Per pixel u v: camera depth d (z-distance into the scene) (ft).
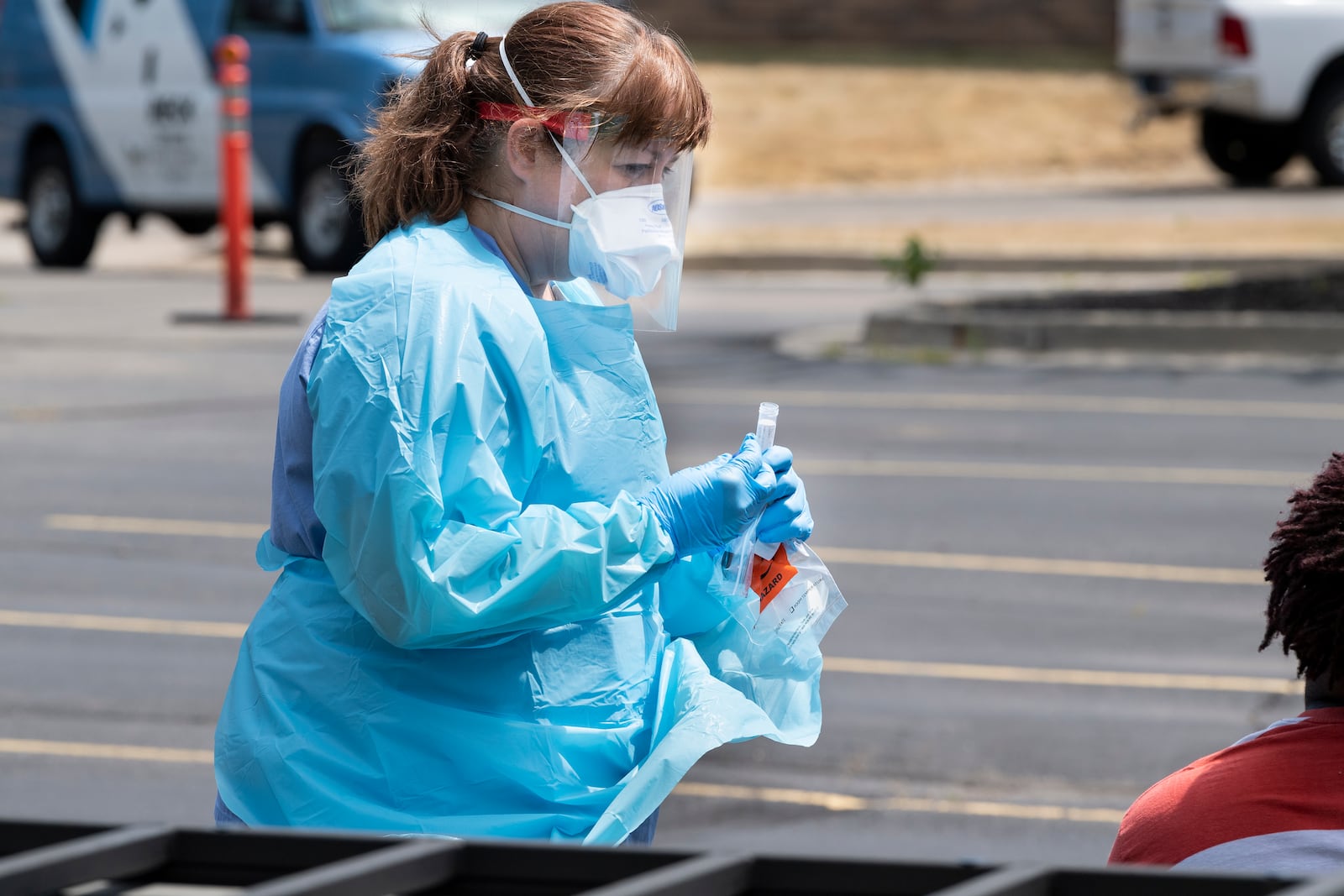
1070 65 295.89
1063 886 12.50
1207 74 195.83
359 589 19.84
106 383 114.21
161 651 60.75
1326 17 194.18
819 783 48.98
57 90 177.17
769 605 23.50
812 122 265.95
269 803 20.90
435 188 21.49
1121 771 49.52
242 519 79.87
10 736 52.24
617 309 21.31
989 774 49.37
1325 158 200.75
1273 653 60.23
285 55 162.40
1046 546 75.00
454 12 119.96
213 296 157.69
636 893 12.18
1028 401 107.65
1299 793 20.56
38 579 69.56
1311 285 137.49
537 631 21.16
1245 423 100.32
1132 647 61.11
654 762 20.79
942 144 257.34
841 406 105.81
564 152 21.15
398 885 13.05
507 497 20.01
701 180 242.58
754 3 308.19
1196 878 12.16
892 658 59.88
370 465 19.43
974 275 168.55
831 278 169.78
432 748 20.67
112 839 13.43
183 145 167.94
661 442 22.13
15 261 196.75
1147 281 159.22
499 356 20.24
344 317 20.11
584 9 21.54
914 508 81.41
